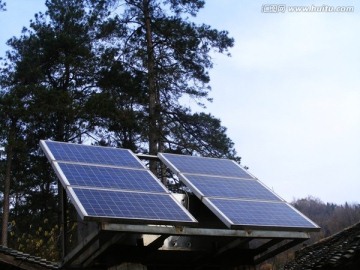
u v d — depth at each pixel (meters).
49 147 10.40
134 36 27.59
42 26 31.53
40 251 25.02
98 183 9.31
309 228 9.68
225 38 26.97
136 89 26.66
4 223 28.16
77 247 9.29
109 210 8.45
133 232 8.45
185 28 26.81
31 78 30.31
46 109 27.33
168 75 27.05
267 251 10.39
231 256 10.35
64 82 31.09
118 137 28.62
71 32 31.05
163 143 26.25
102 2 29.70
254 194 10.49
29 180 31.45
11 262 12.81
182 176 10.45
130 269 9.16
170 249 9.91
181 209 9.14
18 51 31.39
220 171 11.27
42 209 32.19
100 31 28.73
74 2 32.41
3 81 30.19
